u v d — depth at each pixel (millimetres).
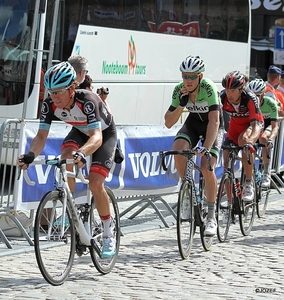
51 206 8992
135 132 13555
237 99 12734
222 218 12445
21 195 11430
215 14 25016
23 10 17812
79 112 9109
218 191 12117
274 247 12102
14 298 8469
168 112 11453
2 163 11562
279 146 19391
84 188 12430
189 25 23797
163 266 10484
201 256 11250
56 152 11836
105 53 20281
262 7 46000
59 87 8734
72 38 19062
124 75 21094
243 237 13047
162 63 22703
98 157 9531
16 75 17844
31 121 11484
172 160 14633
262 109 15461
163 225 14312
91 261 10719
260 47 45188
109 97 20578
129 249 11758
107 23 20297
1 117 18031
